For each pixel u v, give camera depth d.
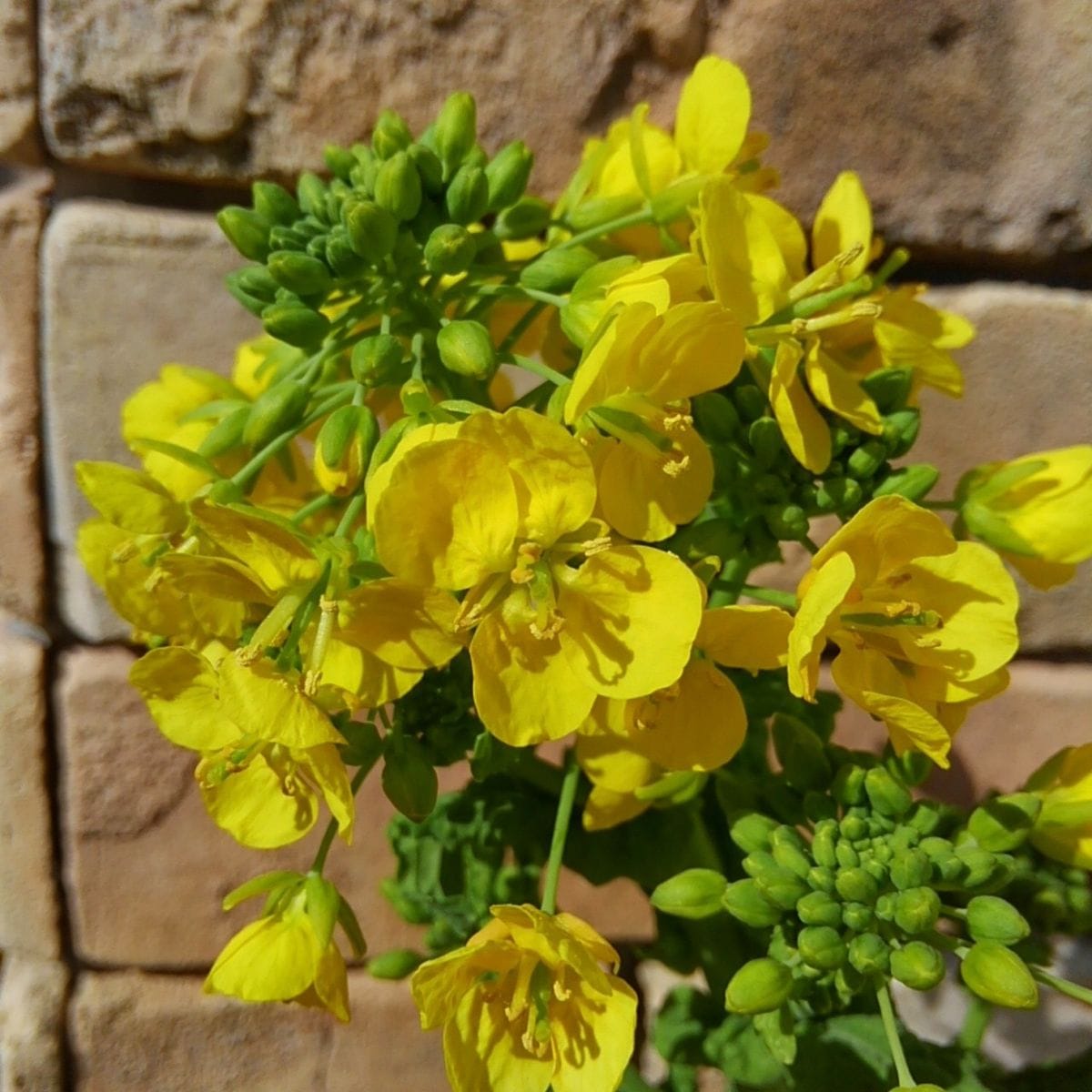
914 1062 0.11
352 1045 0.17
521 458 0.08
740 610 0.09
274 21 0.14
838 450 0.10
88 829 0.16
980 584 0.10
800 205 0.15
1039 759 0.17
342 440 0.10
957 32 0.14
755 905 0.10
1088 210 0.15
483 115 0.14
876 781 0.10
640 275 0.09
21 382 0.15
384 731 0.13
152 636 0.11
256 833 0.10
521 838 0.13
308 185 0.11
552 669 0.09
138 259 0.15
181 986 0.17
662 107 0.14
